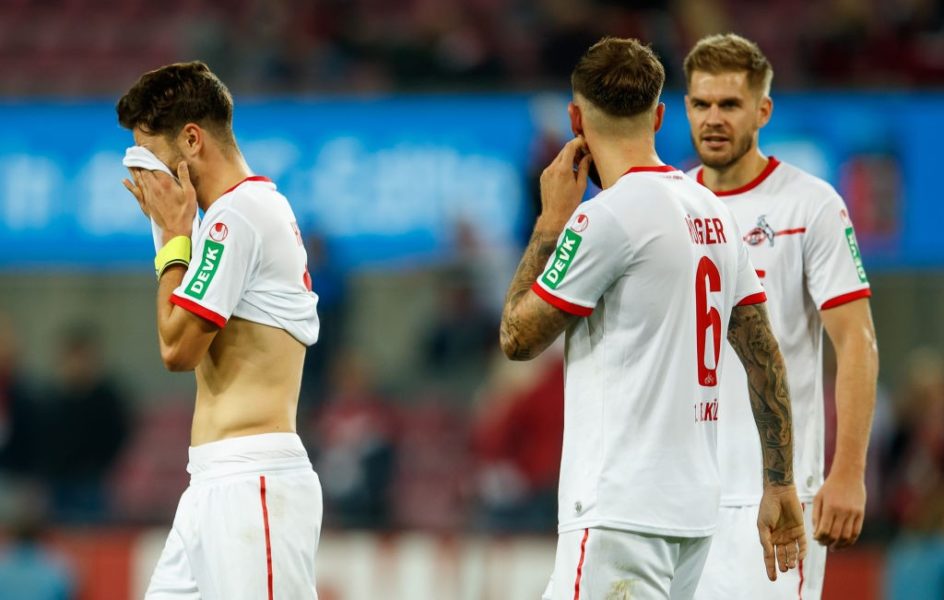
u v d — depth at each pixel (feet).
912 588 90.38
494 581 95.61
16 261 130.21
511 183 124.06
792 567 46.14
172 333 43.73
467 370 122.21
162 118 45.73
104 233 129.70
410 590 96.99
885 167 119.03
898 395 120.37
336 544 98.68
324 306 116.57
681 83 120.57
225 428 45.37
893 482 102.06
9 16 162.50
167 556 47.80
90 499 110.93
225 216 44.83
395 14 151.74
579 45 128.06
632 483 41.32
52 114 130.21
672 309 41.75
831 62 130.00
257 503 44.83
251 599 44.42
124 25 159.33
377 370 123.85
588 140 43.57
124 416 118.01
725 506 51.11
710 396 42.83
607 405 41.91
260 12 144.56
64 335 124.57
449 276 124.47
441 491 112.37
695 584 44.16
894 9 134.00
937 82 127.85
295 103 126.82
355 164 126.21
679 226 42.11
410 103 125.90
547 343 42.50
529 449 100.78
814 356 52.16
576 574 41.63
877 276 126.11
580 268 41.52
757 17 149.48
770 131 120.47
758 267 51.60
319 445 108.58
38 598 99.45
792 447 45.65
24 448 114.93
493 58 128.98
